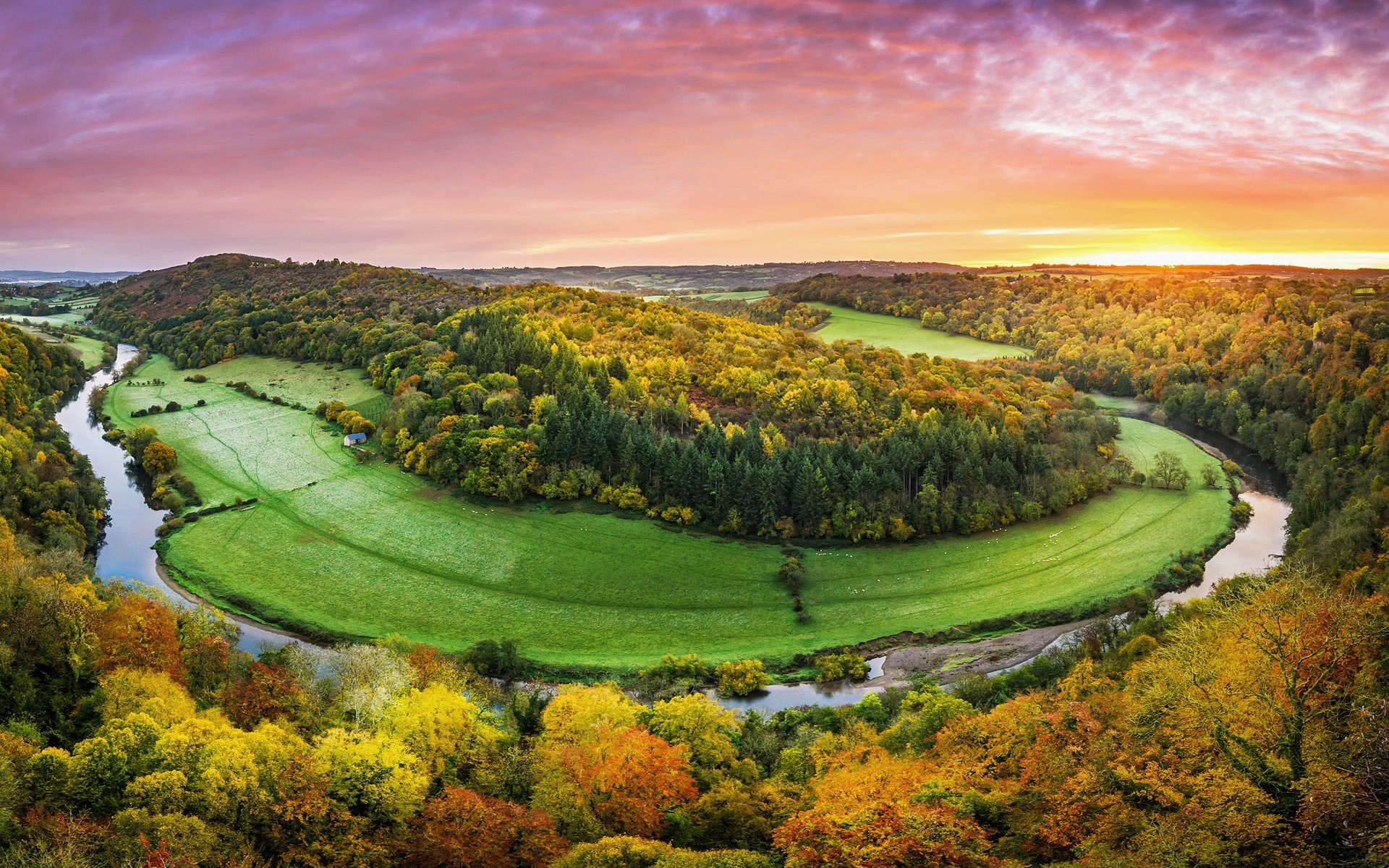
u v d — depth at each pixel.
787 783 64.38
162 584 120.94
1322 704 48.16
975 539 140.50
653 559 129.12
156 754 56.53
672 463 144.50
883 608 117.19
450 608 114.88
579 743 64.19
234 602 115.44
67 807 52.59
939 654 105.81
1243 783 44.34
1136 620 106.38
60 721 65.81
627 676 99.19
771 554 131.75
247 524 142.38
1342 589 87.12
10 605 73.19
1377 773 40.81
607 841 52.88
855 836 50.31
